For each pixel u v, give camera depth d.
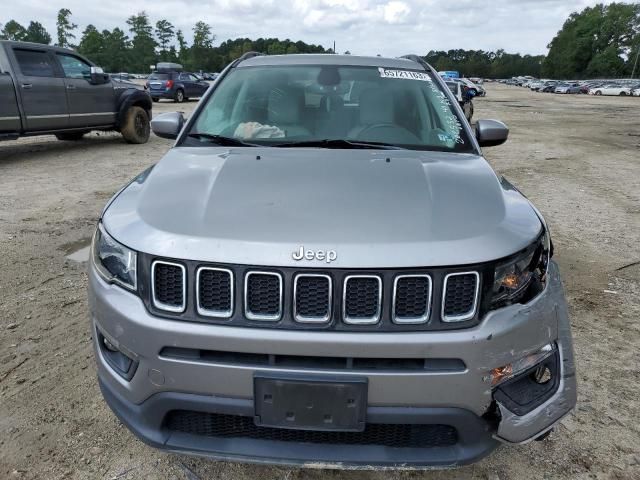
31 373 2.75
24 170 7.84
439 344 1.62
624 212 6.20
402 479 2.12
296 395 1.65
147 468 2.15
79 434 2.32
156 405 1.77
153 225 1.80
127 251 1.78
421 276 1.63
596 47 97.31
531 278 1.81
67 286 3.79
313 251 1.63
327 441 1.78
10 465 2.14
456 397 1.67
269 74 3.12
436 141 2.69
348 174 2.11
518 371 1.76
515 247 1.76
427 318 1.64
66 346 3.01
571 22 106.31
